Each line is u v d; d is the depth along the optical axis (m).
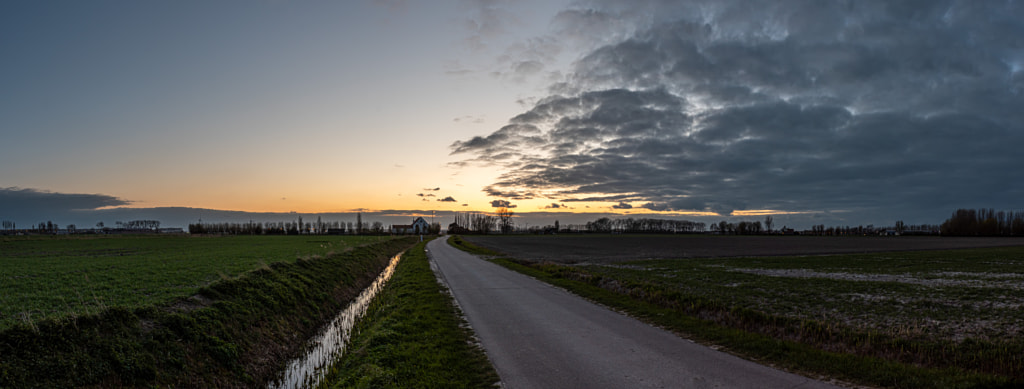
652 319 12.97
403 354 9.47
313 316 17.19
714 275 25.45
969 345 9.68
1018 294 17.41
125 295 13.85
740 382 7.40
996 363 8.21
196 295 13.70
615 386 7.29
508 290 19.53
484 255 47.75
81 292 14.62
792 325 11.65
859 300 16.20
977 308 14.44
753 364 8.45
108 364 8.52
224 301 13.34
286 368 11.95
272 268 20.02
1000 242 94.75
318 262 25.12
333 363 11.38
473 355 9.23
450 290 19.50
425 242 92.19
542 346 9.91
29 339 8.14
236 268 23.06
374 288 26.00
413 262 35.69
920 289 18.98
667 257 45.34
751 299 16.45
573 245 77.69
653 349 9.59
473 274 26.88
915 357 8.94
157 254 36.28
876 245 79.94
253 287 15.87
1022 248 64.06
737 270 29.14
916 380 7.21
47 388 7.34
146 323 10.46
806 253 53.06
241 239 86.44
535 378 7.75
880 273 26.84
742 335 10.52
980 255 46.22
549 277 24.91
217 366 10.45
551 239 115.38
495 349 9.66
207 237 100.38
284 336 14.05
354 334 14.37
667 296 16.19
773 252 55.56
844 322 12.44
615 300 16.25
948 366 8.21
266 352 12.47
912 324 12.08
